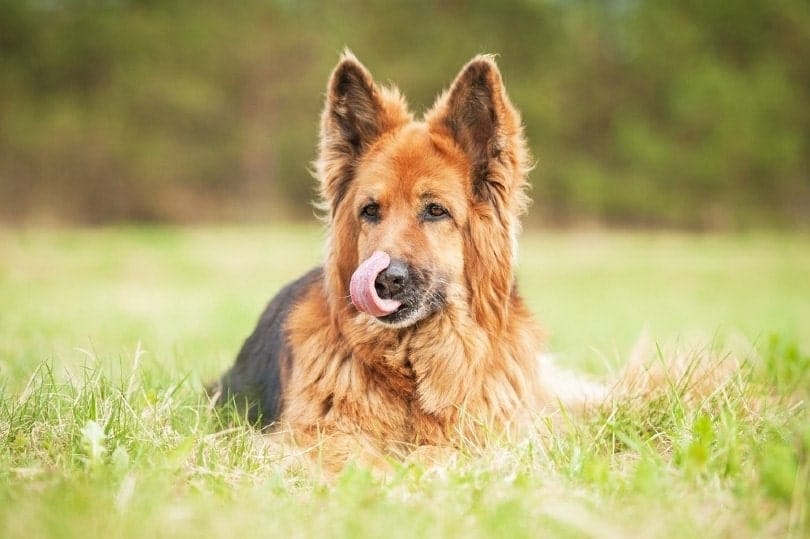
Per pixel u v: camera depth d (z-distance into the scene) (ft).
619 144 190.70
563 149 191.83
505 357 22.27
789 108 182.39
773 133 179.83
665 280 85.10
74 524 13.85
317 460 19.35
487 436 20.36
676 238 165.99
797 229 185.06
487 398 21.81
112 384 21.58
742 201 184.96
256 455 19.10
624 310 56.54
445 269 21.56
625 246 136.98
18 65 177.37
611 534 13.93
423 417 21.71
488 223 22.18
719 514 14.93
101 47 177.58
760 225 184.55
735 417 19.35
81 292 61.46
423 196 21.67
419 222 21.68
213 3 184.85
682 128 189.37
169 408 21.06
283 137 182.70
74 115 172.55
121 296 59.57
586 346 35.42
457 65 184.85
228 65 181.16
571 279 85.10
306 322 22.71
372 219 22.03
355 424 21.38
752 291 75.15
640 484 16.01
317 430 20.53
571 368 31.60
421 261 21.15
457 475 17.06
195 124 182.39
